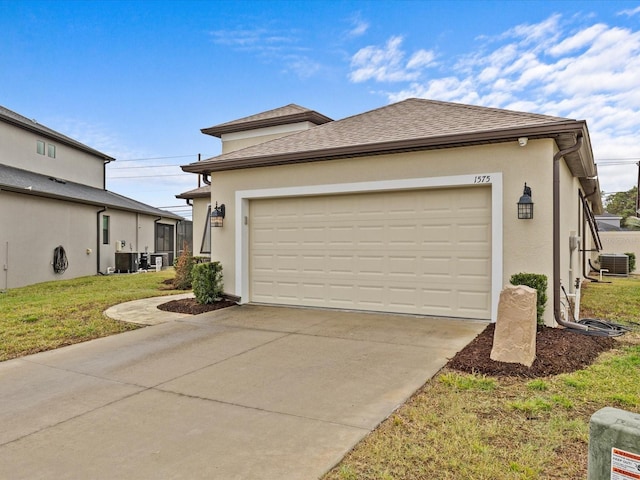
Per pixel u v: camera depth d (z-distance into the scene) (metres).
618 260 18.62
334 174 8.44
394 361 5.36
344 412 3.90
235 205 9.55
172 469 3.00
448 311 7.63
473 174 7.21
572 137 6.71
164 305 9.56
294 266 9.11
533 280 6.49
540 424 3.53
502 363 5.00
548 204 6.74
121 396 4.45
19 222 14.90
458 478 2.78
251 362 5.50
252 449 3.26
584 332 6.54
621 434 1.90
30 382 4.95
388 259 8.16
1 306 9.72
